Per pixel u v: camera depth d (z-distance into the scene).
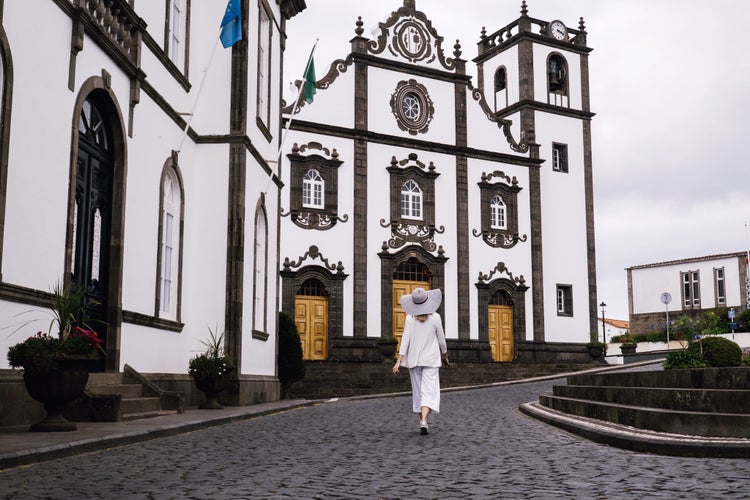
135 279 13.94
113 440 8.42
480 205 34.25
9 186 9.72
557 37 38.00
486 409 15.98
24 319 9.94
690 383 11.25
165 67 15.62
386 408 16.58
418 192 32.94
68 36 11.31
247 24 17.67
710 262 58.81
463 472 6.79
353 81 31.97
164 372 15.27
